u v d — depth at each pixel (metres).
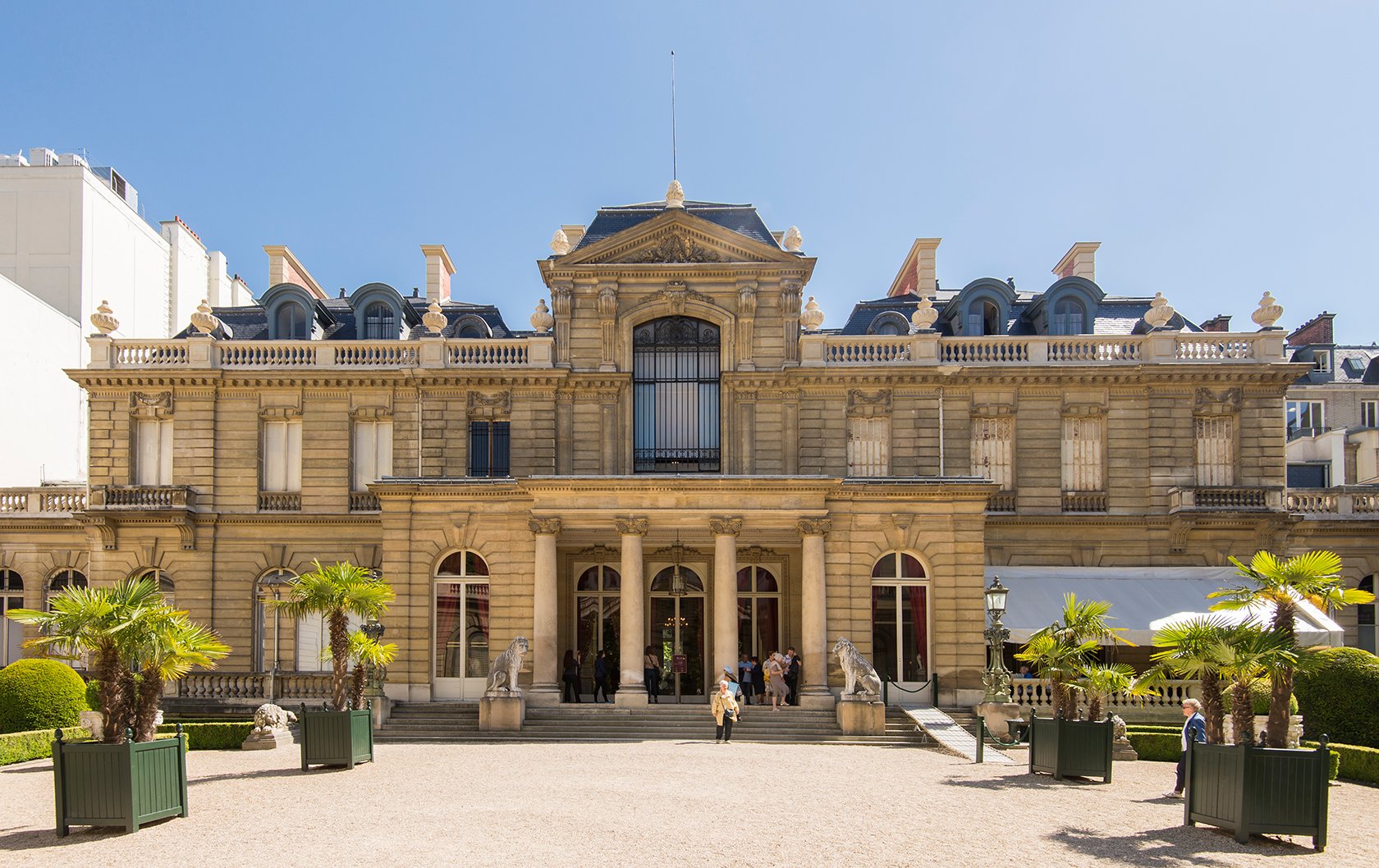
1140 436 40.97
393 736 31.17
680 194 42.06
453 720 32.81
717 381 41.41
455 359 41.66
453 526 35.81
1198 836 16.64
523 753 27.28
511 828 16.86
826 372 40.44
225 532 41.03
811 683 33.94
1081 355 41.59
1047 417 41.03
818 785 21.39
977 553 35.31
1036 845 15.88
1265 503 40.28
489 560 35.62
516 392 41.00
